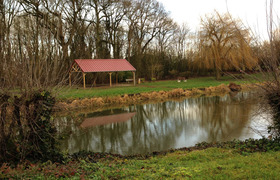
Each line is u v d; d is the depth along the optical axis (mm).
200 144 9008
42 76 6078
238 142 7832
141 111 18156
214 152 7008
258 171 4625
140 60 43719
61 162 6324
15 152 5859
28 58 5633
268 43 6199
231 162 5520
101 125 13695
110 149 9383
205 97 24547
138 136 11336
